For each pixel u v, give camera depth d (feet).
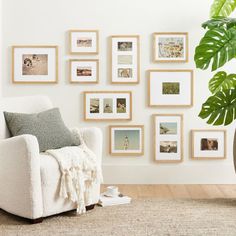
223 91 11.64
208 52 11.53
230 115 11.61
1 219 10.12
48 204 9.93
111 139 13.70
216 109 11.66
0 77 13.50
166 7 13.55
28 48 13.56
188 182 13.75
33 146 9.71
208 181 13.75
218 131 13.70
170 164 13.75
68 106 13.67
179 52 13.58
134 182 13.75
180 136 13.70
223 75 12.55
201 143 13.71
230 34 11.34
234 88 12.33
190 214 10.37
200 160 13.75
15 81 13.58
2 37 13.53
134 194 12.45
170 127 13.71
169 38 13.57
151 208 10.85
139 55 13.58
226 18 11.18
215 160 13.75
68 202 10.27
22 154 9.75
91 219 10.07
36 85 13.65
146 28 13.57
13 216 10.33
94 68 13.61
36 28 13.55
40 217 9.84
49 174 9.88
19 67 13.58
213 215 10.30
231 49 11.29
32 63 13.60
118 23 13.57
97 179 10.61
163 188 13.20
